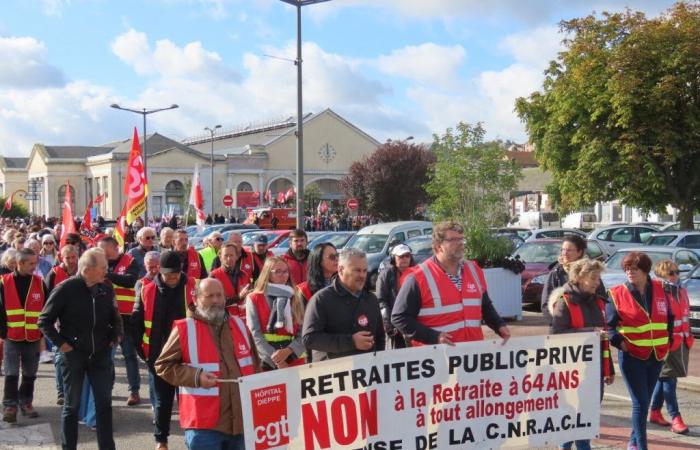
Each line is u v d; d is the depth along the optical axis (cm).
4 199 6650
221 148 8950
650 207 2672
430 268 571
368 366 529
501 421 573
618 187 2581
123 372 1103
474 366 562
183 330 500
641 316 634
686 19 2483
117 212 6706
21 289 827
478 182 1562
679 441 702
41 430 786
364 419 525
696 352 1145
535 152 2920
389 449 535
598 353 600
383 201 5331
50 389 991
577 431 596
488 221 1546
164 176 6525
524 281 1617
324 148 7288
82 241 1431
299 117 2123
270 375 493
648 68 2453
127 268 971
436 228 571
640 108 2467
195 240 2989
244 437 486
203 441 490
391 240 1927
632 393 647
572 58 2638
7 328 817
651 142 2508
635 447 659
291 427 500
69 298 653
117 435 759
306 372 506
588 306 627
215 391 494
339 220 4956
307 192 6581
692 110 2448
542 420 586
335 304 545
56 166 7212
